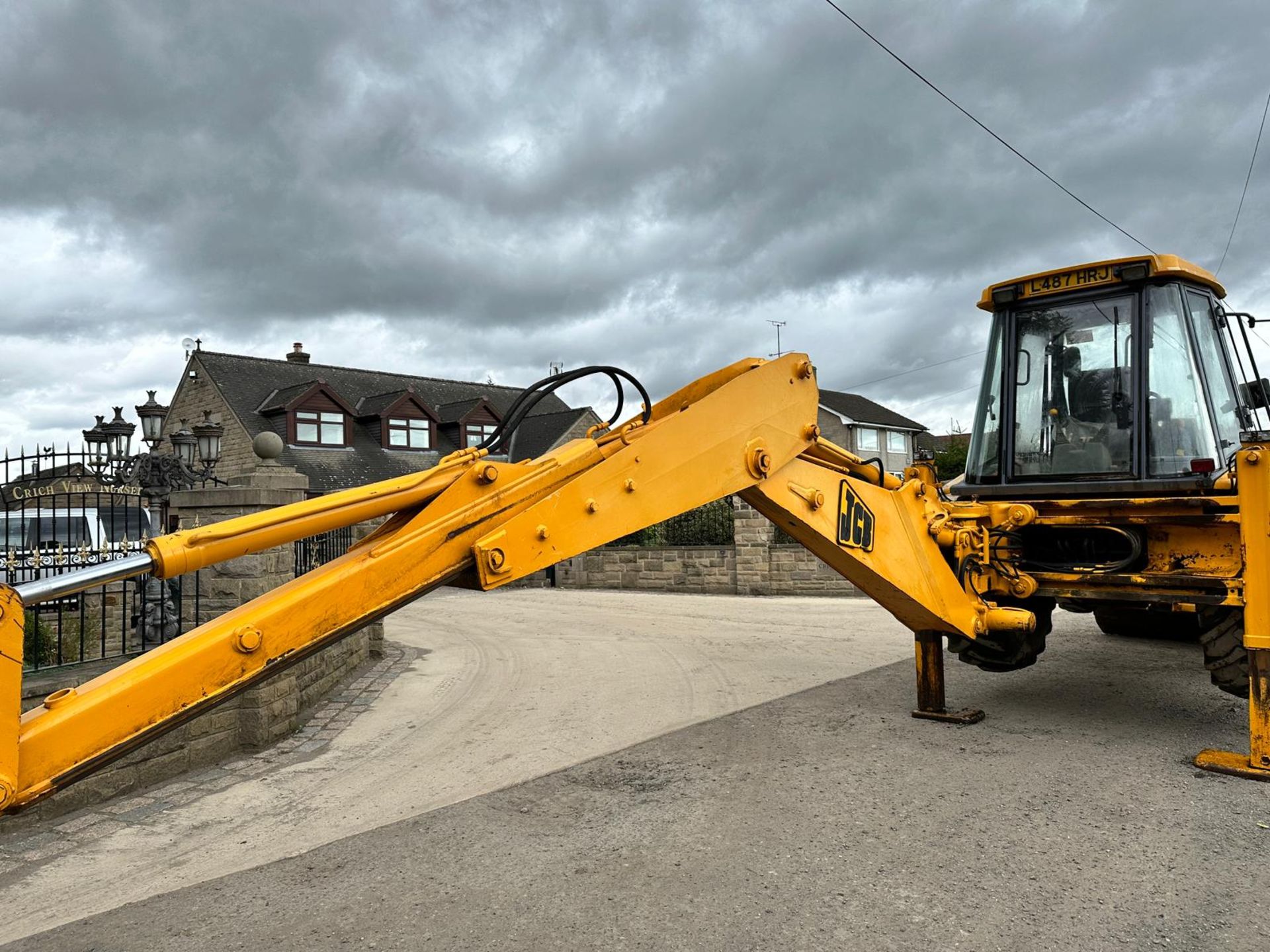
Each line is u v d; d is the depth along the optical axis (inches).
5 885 160.7
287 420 1029.2
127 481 386.0
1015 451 253.3
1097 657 338.0
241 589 258.1
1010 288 252.4
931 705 249.4
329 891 150.2
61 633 236.4
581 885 147.8
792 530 192.1
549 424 1246.9
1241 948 120.0
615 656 388.2
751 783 197.9
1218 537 219.1
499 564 124.6
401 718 287.4
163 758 222.7
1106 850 153.4
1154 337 228.5
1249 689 202.5
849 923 130.2
